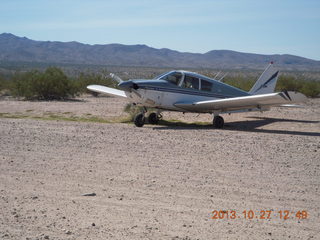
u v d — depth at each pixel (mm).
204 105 13914
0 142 9672
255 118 17547
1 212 5059
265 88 17266
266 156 8406
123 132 11523
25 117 16609
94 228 4598
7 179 6570
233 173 7000
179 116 17719
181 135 11172
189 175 6855
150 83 13609
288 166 7535
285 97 12383
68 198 5656
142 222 4809
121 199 5633
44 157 8133
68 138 10297
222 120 14328
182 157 8227
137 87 13359
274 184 6379
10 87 30000
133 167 7371
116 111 18641
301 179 6672
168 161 7855
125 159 7996
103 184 6320
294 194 5902
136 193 5895
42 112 18500
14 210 5141
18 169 7191
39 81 25938
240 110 15172
